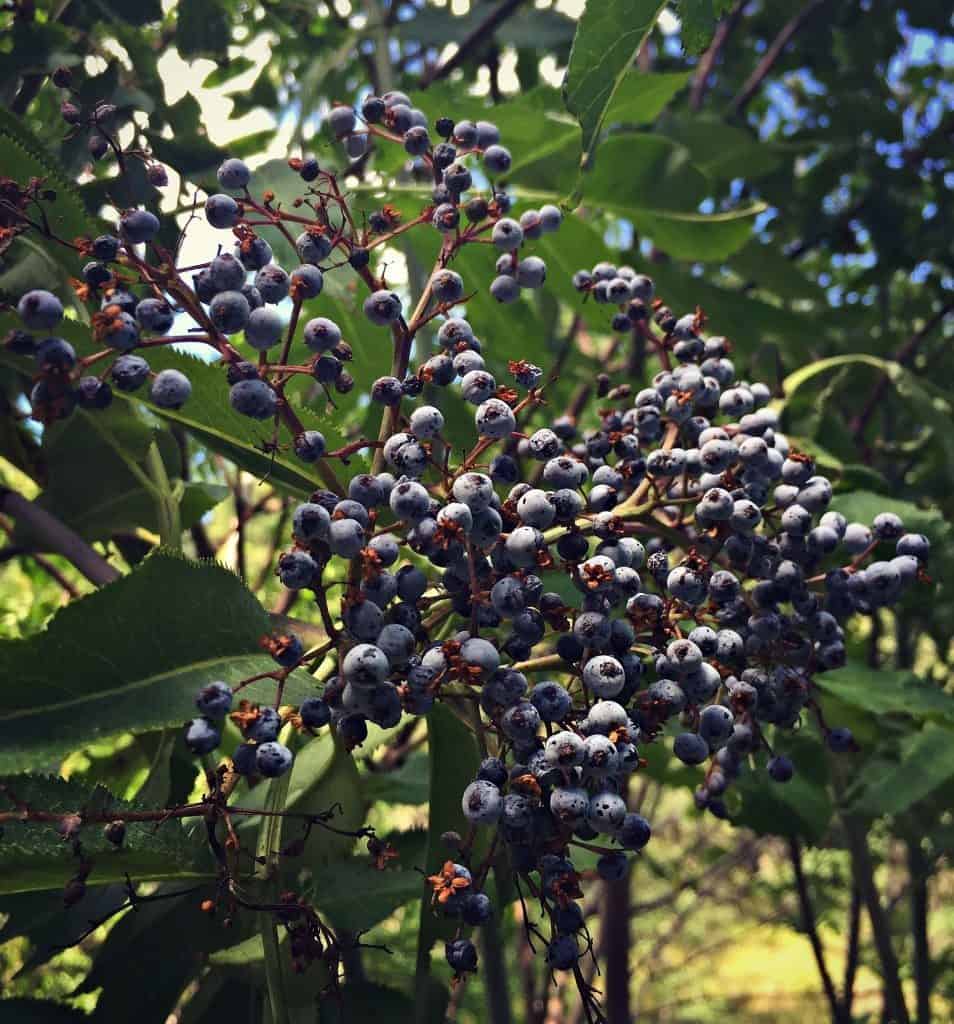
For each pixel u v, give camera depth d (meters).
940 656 0.41
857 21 0.51
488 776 0.15
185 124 0.27
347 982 0.19
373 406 0.25
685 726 0.19
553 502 0.16
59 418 0.13
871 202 0.50
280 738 0.19
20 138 0.20
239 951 0.20
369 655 0.14
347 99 0.42
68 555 0.25
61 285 0.20
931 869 0.46
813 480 0.20
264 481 0.19
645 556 0.20
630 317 0.22
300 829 0.20
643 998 0.97
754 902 0.84
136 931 0.20
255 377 0.15
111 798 0.17
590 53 0.19
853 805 0.29
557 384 0.42
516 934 0.48
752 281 0.45
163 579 0.16
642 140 0.32
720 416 0.25
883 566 0.20
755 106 0.60
